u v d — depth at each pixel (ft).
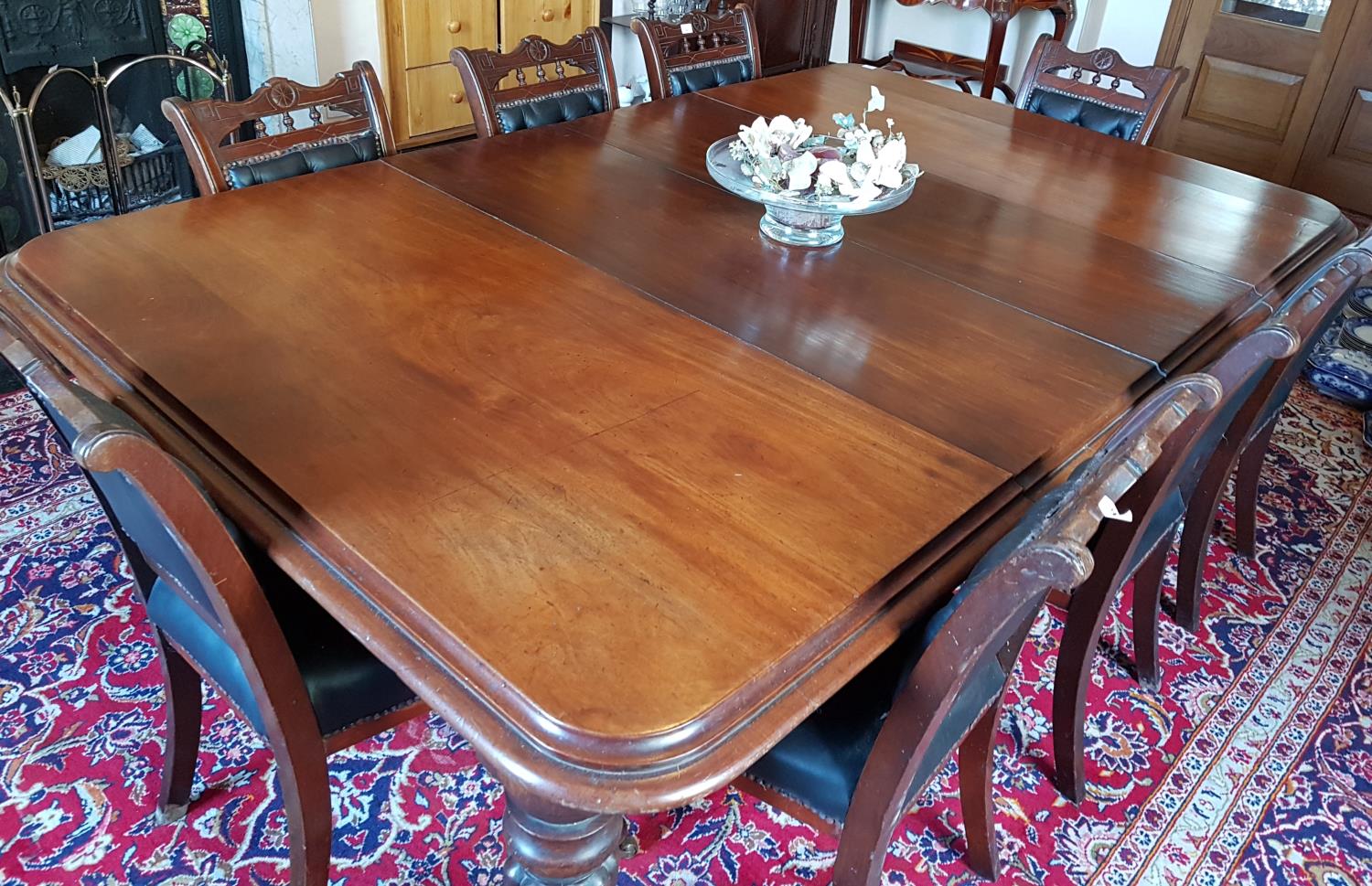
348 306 5.05
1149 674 6.66
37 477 7.54
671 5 14.65
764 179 6.05
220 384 4.38
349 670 4.40
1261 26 14.61
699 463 4.19
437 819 5.52
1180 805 5.98
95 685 6.02
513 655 3.23
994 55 14.80
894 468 4.30
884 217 6.74
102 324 4.72
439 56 13.04
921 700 3.70
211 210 5.90
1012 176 7.64
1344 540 8.25
